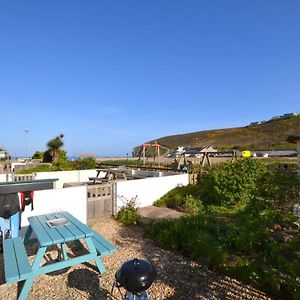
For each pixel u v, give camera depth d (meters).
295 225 6.41
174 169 16.23
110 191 8.98
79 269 5.00
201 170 13.79
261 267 4.62
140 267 2.93
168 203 10.44
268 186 7.68
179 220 6.87
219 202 9.78
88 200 8.34
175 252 5.85
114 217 8.72
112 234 7.12
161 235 6.36
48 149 25.36
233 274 4.71
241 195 9.24
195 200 9.87
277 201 7.30
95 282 4.57
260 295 4.13
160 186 11.27
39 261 4.27
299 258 4.83
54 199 7.41
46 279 4.68
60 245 5.65
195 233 5.94
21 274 3.76
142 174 14.80
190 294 4.21
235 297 4.09
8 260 4.12
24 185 7.45
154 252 5.86
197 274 4.84
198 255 5.39
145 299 3.10
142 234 7.10
